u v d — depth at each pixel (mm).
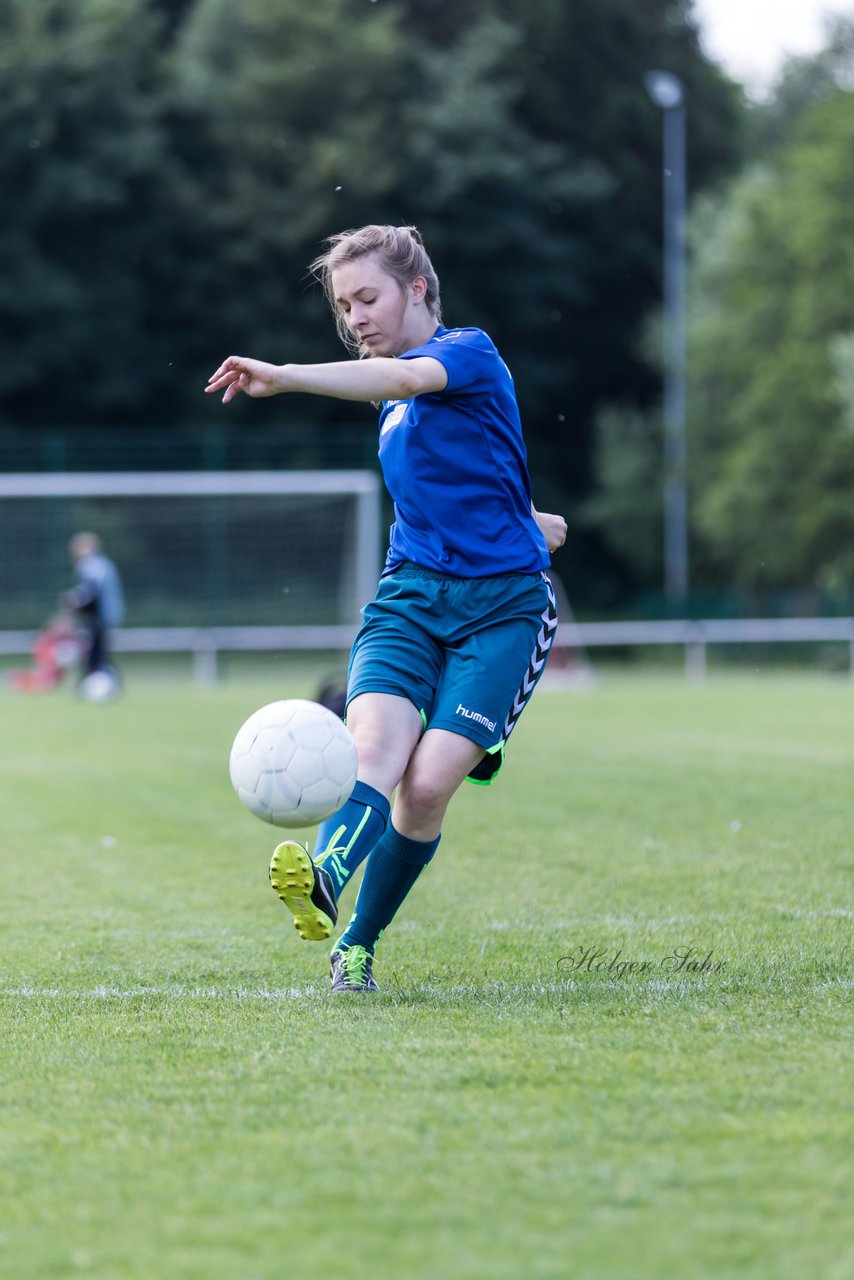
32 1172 8844
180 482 74250
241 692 66312
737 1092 10055
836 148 104062
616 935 16297
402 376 11977
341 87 113750
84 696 61719
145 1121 9695
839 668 85500
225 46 116188
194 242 112438
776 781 32062
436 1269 7434
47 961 15258
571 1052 11078
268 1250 7703
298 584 85938
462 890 19469
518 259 118562
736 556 111812
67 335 107312
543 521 13859
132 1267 7559
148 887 20172
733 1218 8000
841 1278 7320
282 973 14570
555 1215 8062
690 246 117875
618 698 62594
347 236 13125
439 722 12852
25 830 25797
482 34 115875
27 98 102625
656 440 116812
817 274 104688
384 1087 10273
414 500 13031
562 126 124125
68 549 85562
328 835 12320
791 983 13555
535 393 122062
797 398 103562
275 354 112875
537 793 30156
